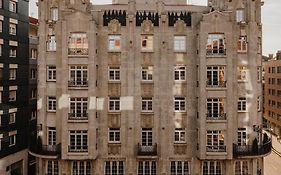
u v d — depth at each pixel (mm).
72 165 38906
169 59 39000
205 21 37500
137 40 38969
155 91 38906
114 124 39000
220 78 37812
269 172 56469
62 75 37438
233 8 39312
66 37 37438
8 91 43406
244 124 38969
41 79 39062
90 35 37375
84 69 37719
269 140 40625
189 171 39312
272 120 96438
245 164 39094
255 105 39000
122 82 38906
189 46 39000
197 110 38656
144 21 38812
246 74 39000
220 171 39031
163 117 38875
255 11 39906
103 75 38875
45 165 39438
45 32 38875
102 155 38969
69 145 37625
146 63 38906
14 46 44844
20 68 46188
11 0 44188
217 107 37781
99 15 38969
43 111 39094
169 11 40594
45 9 39094
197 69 38656
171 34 38938
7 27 43188
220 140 37906
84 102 37812
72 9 39062
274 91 94875
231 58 37312
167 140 39000
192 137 39094
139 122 38969
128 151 38781
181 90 39031
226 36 37344
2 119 42000
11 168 44281
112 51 38875
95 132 37781
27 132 47969
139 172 39188
